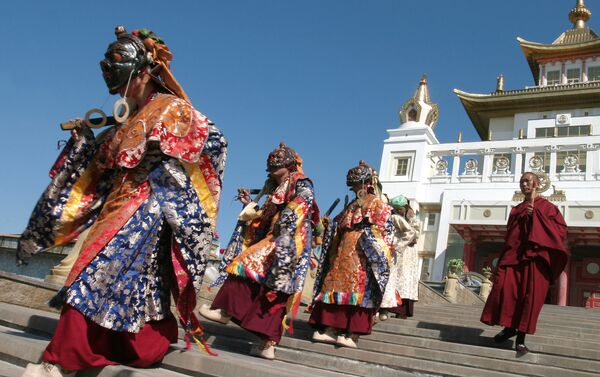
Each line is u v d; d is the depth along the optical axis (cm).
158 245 291
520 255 538
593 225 2781
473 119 4616
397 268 798
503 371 493
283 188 449
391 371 422
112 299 271
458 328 633
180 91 325
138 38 320
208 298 784
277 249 415
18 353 317
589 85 3900
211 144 313
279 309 423
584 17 4931
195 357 314
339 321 521
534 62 4656
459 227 3112
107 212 291
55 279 682
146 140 291
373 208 538
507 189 3144
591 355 518
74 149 315
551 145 3144
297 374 316
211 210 313
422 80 3809
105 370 273
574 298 3123
